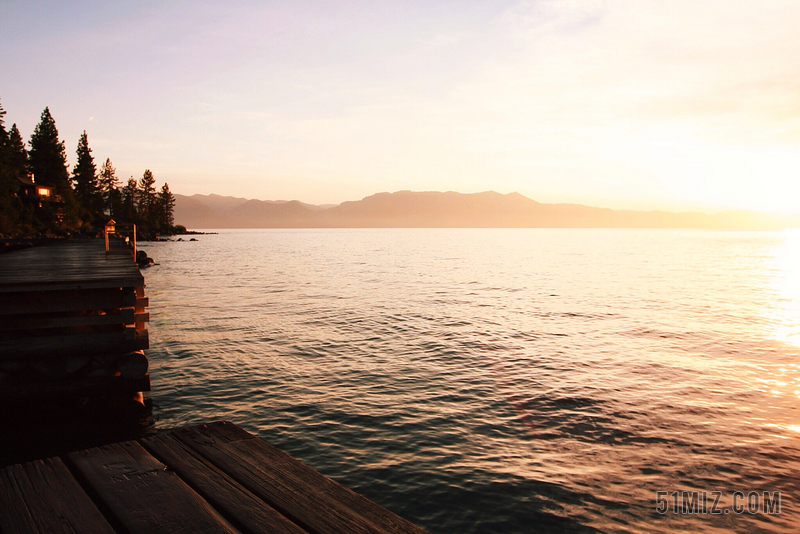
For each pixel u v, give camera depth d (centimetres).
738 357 1806
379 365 1639
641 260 8194
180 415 1177
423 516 766
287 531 190
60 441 1023
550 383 1452
